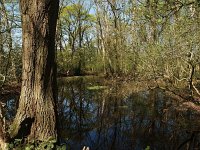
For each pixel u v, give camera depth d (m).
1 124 5.54
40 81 5.90
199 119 13.66
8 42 17.38
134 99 20.25
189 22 12.98
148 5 9.11
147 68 19.17
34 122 5.86
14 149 5.43
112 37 38.47
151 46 18.06
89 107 18.03
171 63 16.89
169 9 8.92
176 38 14.67
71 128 13.03
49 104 5.96
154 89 23.28
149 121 14.02
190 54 14.06
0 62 17.61
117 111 16.62
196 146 10.02
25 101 5.88
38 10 5.80
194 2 8.45
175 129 12.45
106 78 36.12
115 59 36.69
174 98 18.39
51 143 5.50
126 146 10.47
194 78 19.39
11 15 17.69
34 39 5.84
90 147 10.41
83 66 47.47
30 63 5.88
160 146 10.31
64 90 25.81
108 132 12.40
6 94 17.88
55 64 6.17
